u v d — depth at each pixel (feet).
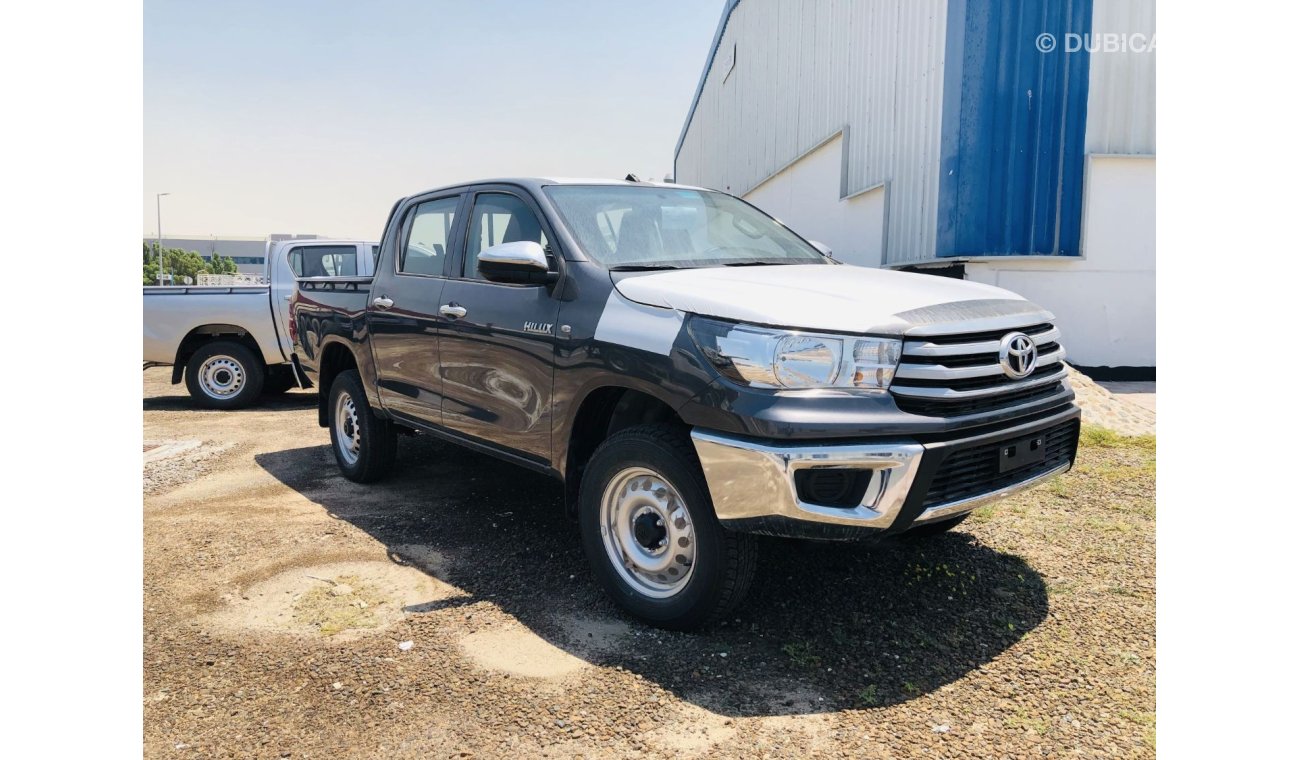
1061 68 31.40
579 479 12.26
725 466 9.59
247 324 31.53
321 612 11.71
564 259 12.40
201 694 9.50
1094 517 14.83
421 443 22.71
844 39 44.75
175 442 24.13
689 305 10.44
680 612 10.50
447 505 16.94
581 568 13.30
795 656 10.08
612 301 11.46
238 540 14.89
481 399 13.80
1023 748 8.18
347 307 17.95
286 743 8.55
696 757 8.17
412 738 8.59
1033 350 10.58
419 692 9.49
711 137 93.35
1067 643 10.29
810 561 13.00
